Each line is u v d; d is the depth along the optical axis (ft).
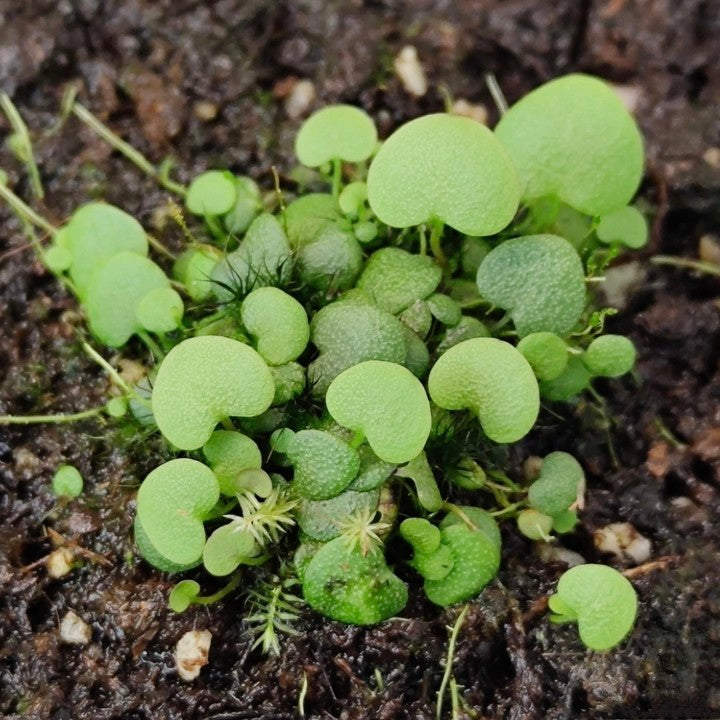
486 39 0.43
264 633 0.35
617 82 0.43
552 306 0.35
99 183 0.41
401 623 0.35
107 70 0.43
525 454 0.38
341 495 0.34
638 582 0.36
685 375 0.39
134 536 0.36
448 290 0.38
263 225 0.36
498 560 0.34
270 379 0.33
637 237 0.38
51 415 0.38
